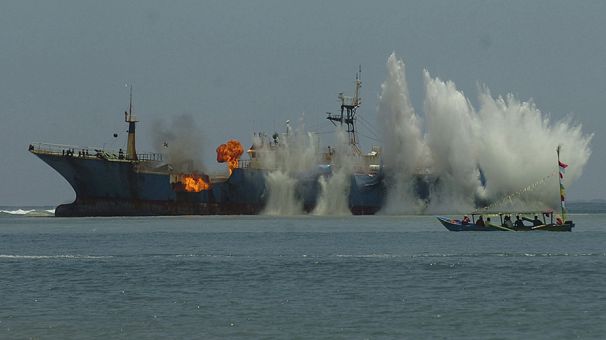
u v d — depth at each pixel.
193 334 198.62
